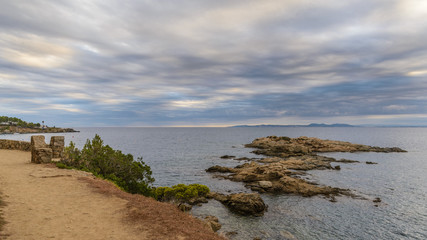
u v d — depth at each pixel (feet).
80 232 34.19
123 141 622.54
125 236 34.09
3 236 29.99
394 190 157.28
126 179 91.40
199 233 38.78
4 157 98.48
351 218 111.55
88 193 53.62
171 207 50.44
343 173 208.44
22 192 49.67
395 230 100.73
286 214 114.93
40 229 33.73
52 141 100.37
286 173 197.67
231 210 117.60
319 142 393.29
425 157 310.86
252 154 345.92
